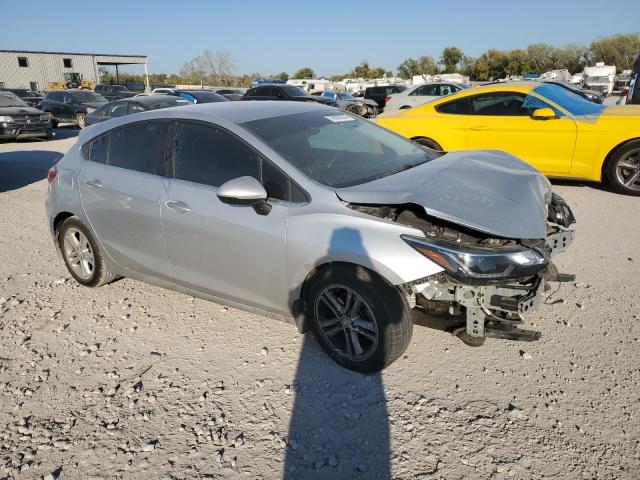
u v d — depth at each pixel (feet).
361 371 10.53
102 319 13.43
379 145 13.17
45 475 8.39
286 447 8.75
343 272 10.00
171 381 10.66
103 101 71.20
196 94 54.60
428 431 8.93
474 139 25.53
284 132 11.90
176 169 12.41
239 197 10.21
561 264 15.62
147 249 13.12
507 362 10.76
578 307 12.90
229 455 8.64
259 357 11.34
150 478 8.26
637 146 22.26
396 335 9.84
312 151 11.60
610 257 16.02
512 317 9.71
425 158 13.44
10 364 11.59
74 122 67.51
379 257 9.46
